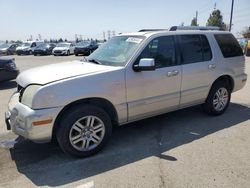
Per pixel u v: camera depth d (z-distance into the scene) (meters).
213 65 5.28
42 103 3.48
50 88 3.51
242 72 6.04
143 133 4.84
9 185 3.27
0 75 9.22
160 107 4.63
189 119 5.54
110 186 3.21
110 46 4.83
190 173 3.46
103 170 3.58
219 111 5.73
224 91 5.73
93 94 3.79
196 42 5.08
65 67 4.22
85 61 4.77
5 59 9.41
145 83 4.30
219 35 5.53
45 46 32.41
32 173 3.54
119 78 4.02
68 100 3.60
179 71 4.73
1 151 4.18
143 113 4.45
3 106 6.91
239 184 3.20
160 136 4.70
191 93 5.02
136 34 4.67
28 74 4.05
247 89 8.66
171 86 4.67
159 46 4.52
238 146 4.23
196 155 3.94
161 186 3.19
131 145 4.34
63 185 3.26
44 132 3.54
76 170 3.60
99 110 3.90
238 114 5.87
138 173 3.49
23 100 3.69
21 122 3.58
